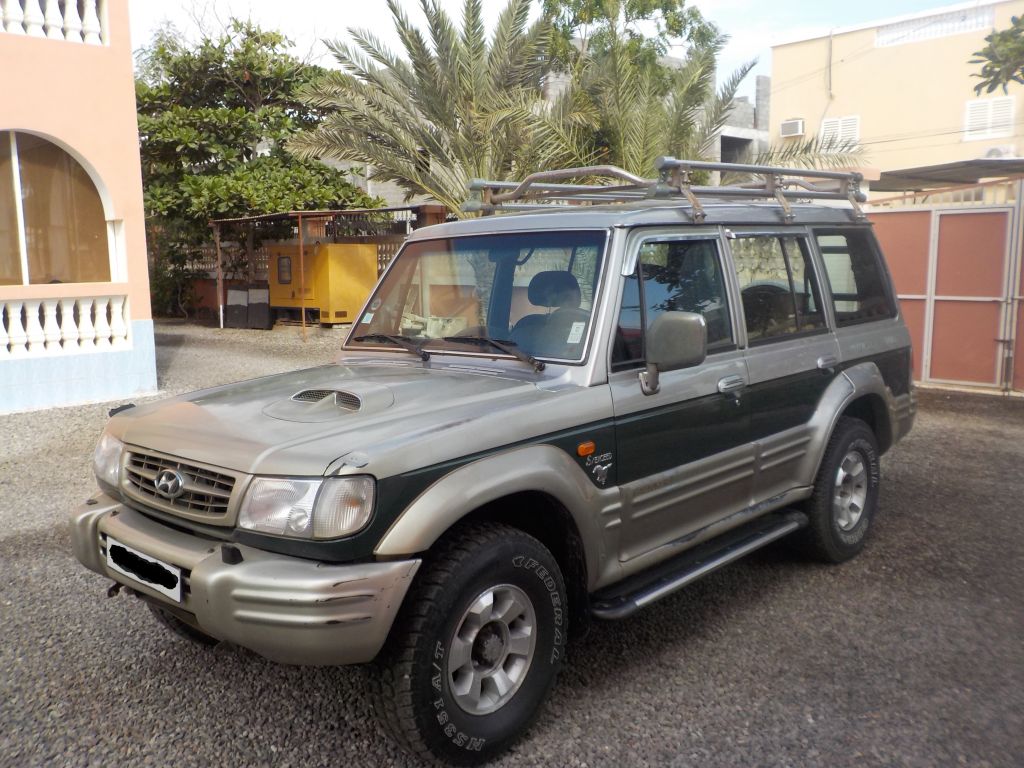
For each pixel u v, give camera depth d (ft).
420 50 44.96
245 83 66.13
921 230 34.30
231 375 39.45
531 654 10.32
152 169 65.36
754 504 14.05
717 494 13.19
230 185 58.85
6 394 31.07
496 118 43.96
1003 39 37.22
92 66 32.50
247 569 8.79
